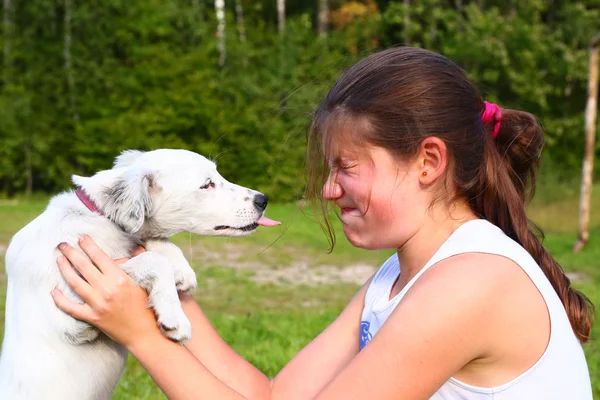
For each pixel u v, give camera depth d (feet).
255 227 10.74
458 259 5.90
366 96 6.23
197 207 10.37
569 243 43.65
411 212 6.34
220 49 84.74
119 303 6.51
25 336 8.04
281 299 28.19
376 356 5.70
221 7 88.58
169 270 7.73
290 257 39.42
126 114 75.77
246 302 27.32
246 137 73.10
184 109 73.87
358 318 7.88
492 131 6.86
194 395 6.31
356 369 5.75
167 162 10.41
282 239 46.21
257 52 84.07
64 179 80.79
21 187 86.07
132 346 6.55
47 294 8.05
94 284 6.53
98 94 81.15
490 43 85.81
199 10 89.04
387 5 97.86
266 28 96.37
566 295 6.70
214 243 43.78
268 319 23.09
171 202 10.16
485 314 5.61
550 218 52.06
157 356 6.51
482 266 5.77
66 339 8.02
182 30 88.12
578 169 85.66
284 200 69.67
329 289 30.71
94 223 8.66
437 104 6.19
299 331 21.12
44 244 8.29
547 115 90.74
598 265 36.29
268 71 81.10
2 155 79.66
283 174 68.59
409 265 6.58
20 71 85.81
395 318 5.77
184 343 7.16
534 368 5.72
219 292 29.17
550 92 88.12
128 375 15.56
